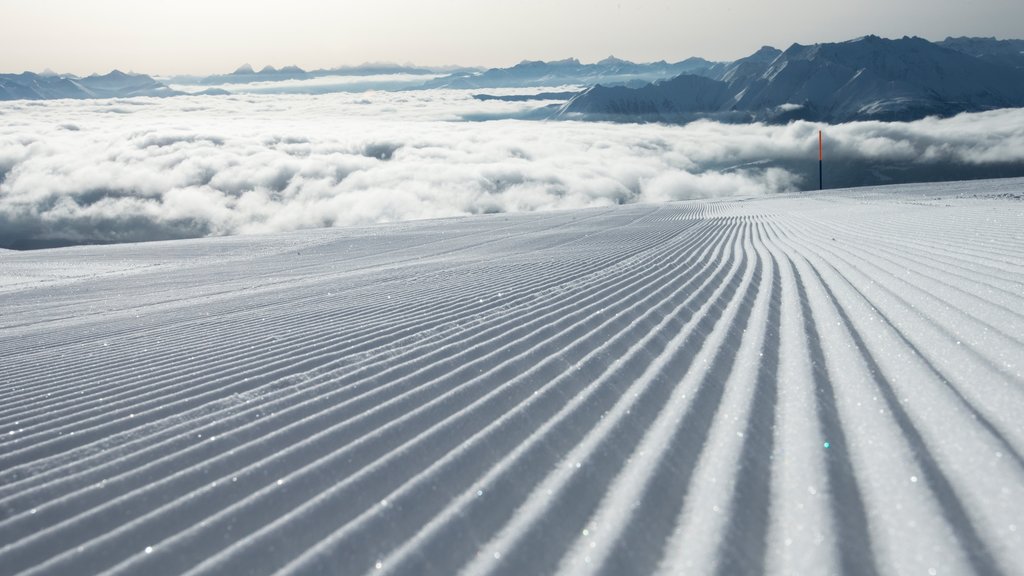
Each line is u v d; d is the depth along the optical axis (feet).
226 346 20.44
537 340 16.69
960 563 5.79
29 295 49.16
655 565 6.35
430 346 17.17
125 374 17.57
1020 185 91.91
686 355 14.25
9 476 10.27
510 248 56.44
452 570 6.53
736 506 7.31
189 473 9.73
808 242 38.73
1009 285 18.52
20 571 7.43
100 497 9.25
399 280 36.14
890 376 11.75
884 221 46.60
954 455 8.02
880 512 6.89
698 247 40.93
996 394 10.11
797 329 16.19
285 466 9.67
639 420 10.36
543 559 6.62
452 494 8.22
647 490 7.86
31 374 18.89
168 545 7.54
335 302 29.14
